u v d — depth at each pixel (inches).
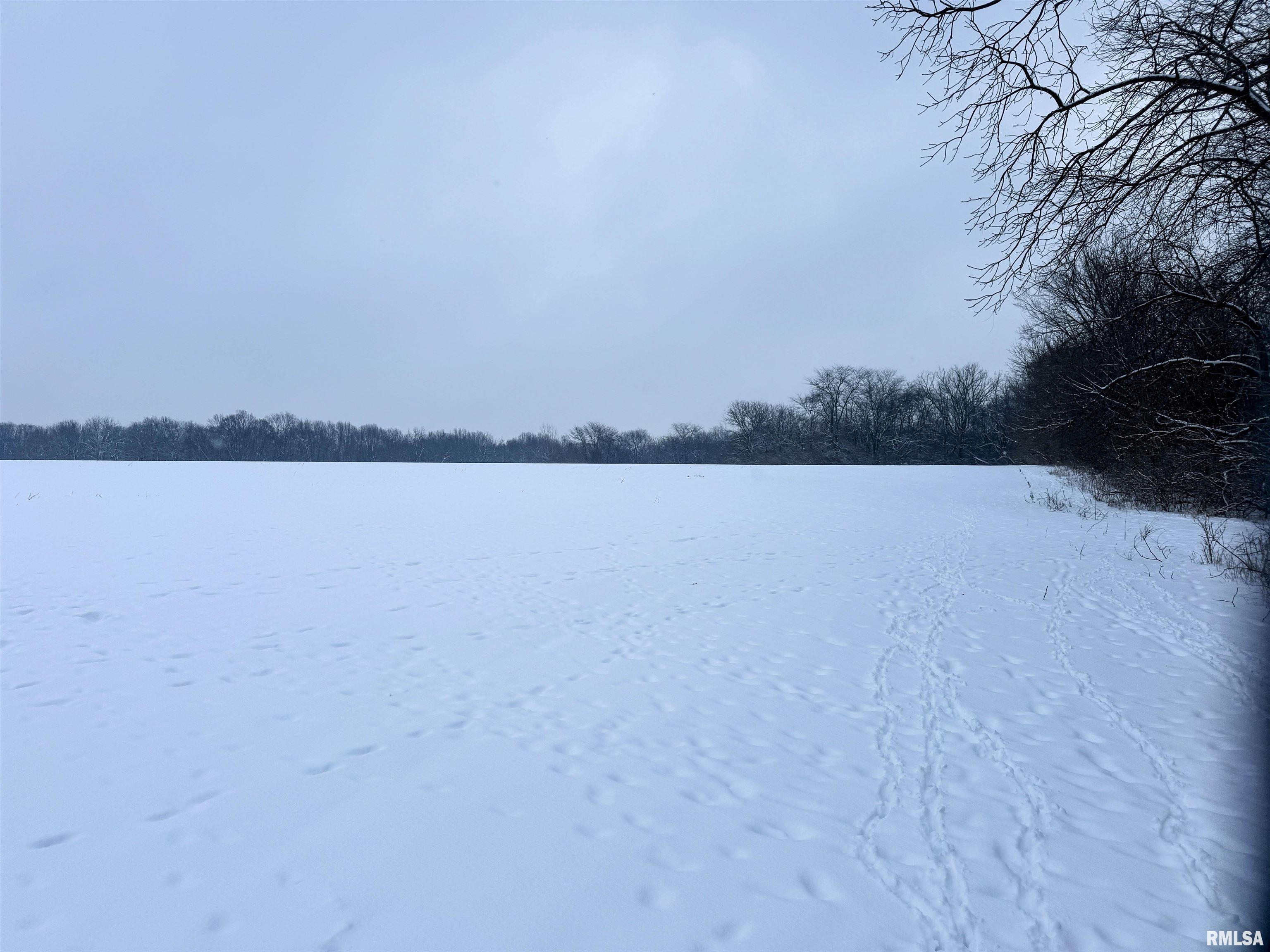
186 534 547.8
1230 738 170.6
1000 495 864.3
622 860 123.9
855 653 246.4
